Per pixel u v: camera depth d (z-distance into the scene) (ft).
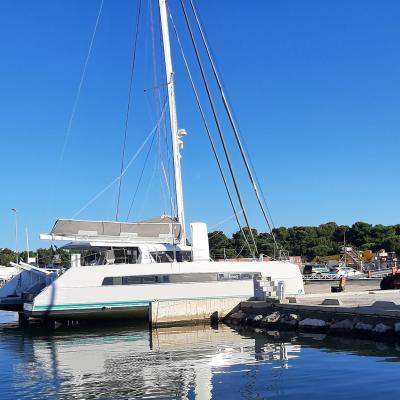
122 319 73.05
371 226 460.14
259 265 78.18
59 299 68.54
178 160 82.94
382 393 29.78
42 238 73.10
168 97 83.15
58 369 41.55
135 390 32.99
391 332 48.44
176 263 73.46
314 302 68.54
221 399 30.07
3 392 33.50
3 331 71.82
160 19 83.97
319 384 32.45
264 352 45.57
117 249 76.64
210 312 72.38
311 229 467.11
